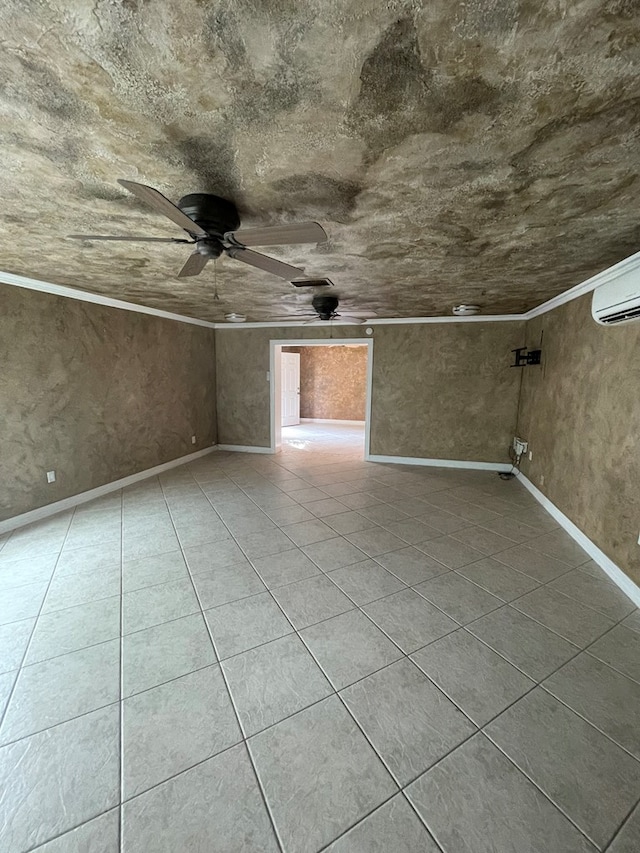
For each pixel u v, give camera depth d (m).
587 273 3.18
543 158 1.49
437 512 4.10
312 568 2.89
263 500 4.43
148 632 2.16
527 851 1.18
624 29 0.93
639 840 1.21
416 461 6.19
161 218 2.11
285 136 1.37
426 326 5.88
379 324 6.09
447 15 0.91
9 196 1.85
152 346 5.24
